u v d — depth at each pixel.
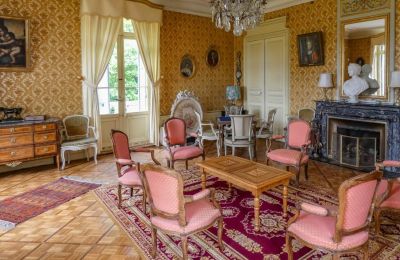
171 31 6.63
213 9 4.08
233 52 7.82
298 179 3.93
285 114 6.77
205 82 7.35
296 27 6.33
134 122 6.45
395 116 4.42
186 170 4.73
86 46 5.33
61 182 4.26
